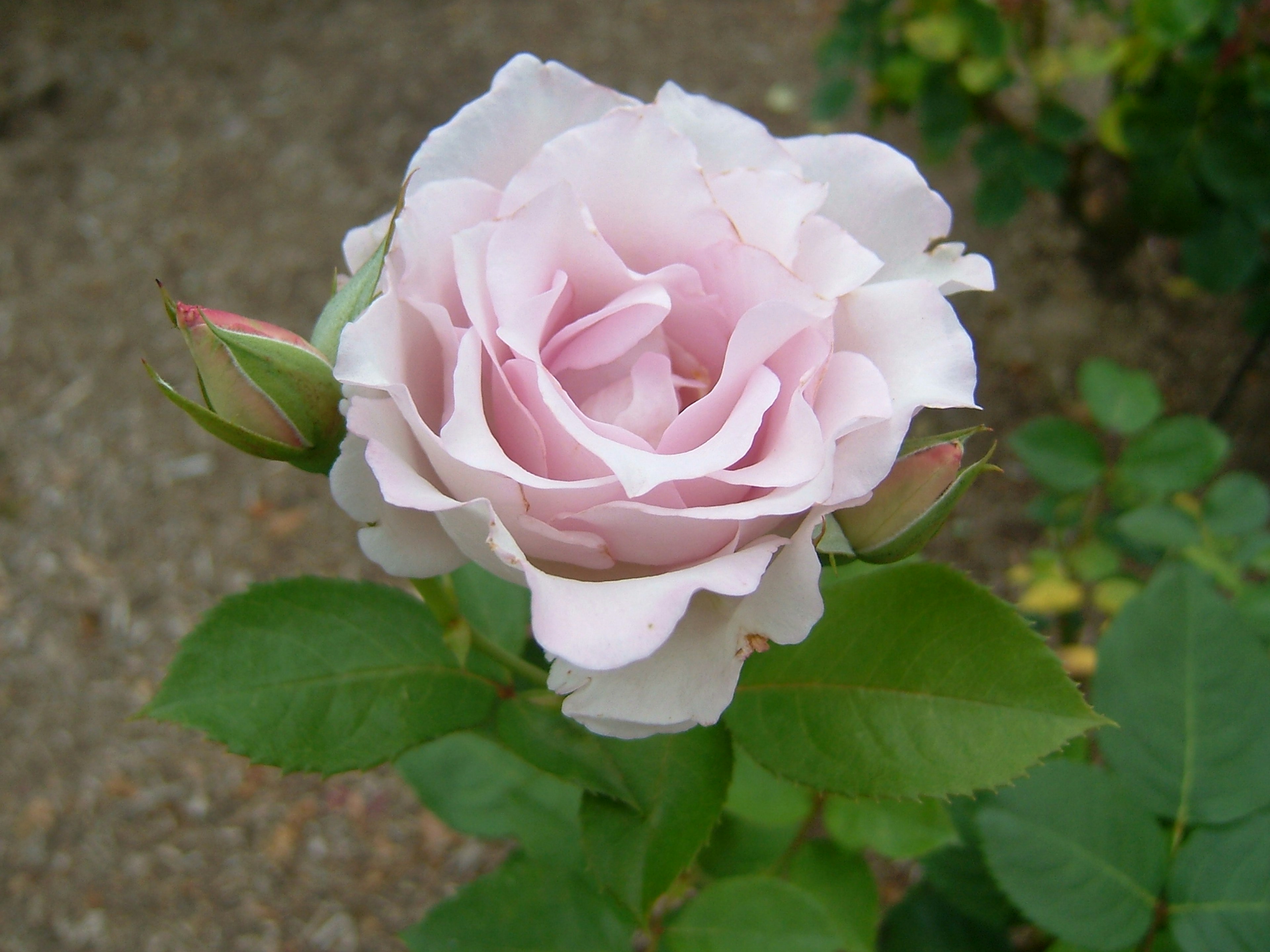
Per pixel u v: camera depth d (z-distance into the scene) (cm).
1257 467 57
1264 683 23
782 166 18
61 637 57
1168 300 64
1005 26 51
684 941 24
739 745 20
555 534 16
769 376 17
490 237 17
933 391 16
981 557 56
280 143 78
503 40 85
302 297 69
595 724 16
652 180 18
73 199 75
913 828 27
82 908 49
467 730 21
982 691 19
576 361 18
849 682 20
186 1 89
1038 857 23
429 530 17
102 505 62
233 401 17
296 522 61
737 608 17
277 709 20
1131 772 23
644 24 86
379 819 52
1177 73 48
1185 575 24
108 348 68
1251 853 22
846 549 18
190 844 51
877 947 31
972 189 71
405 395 16
